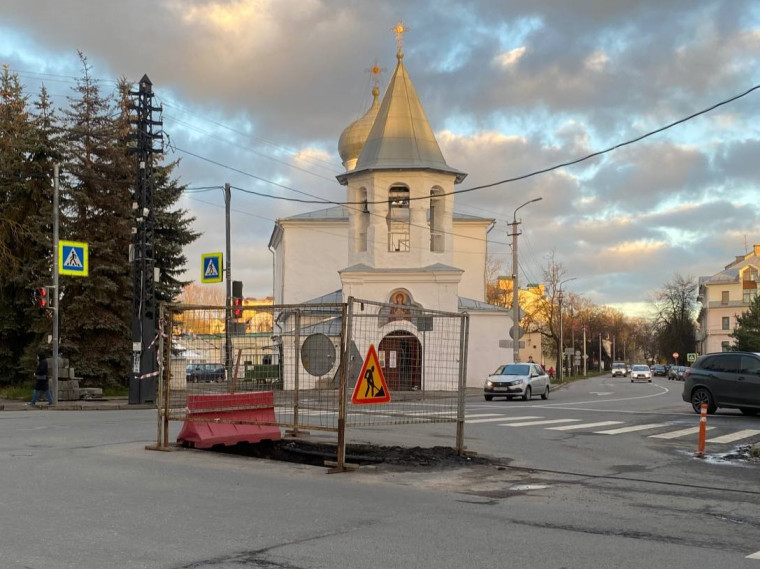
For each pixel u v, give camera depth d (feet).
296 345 41.68
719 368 73.67
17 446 42.04
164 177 120.67
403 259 124.67
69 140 111.86
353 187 128.88
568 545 21.91
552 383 196.03
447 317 41.32
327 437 49.42
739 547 22.18
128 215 111.24
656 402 98.48
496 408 82.99
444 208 126.82
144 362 85.61
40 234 105.40
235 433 42.57
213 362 43.39
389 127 127.85
